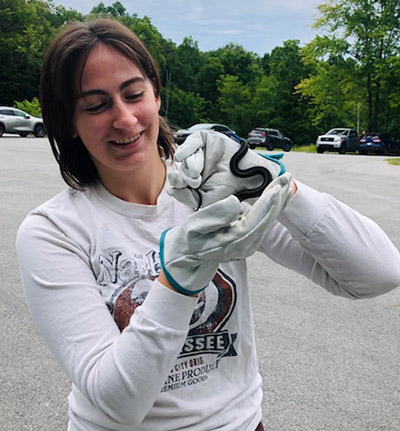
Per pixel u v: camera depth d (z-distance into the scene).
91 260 1.10
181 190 0.98
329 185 11.17
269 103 53.88
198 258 0.87
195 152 0.97
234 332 1.16
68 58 1.04
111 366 0.91
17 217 6.44
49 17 49.41
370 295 1.16
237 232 0.83
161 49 60.16
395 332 3.48
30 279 1.04
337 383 2.82
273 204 0.82
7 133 23.08
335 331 3.47
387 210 8.03
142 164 1.11
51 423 2.43
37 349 3.08
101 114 1.06
